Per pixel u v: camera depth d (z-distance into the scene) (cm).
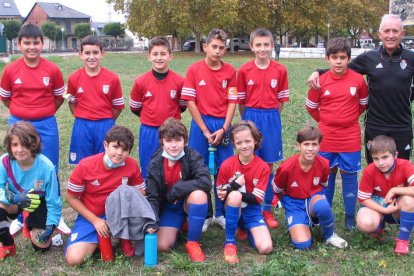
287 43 7000
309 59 3650
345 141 474
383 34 466
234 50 4966
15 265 397
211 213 438
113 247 432
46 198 414
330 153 481
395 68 470
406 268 387
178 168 424
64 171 679
